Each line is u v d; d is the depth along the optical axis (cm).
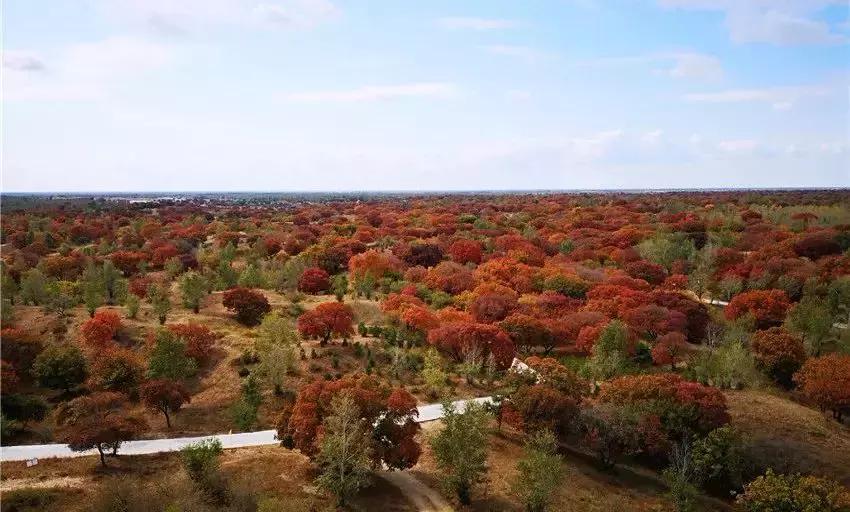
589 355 7312
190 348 6400
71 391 6122
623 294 8444
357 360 6806
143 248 12300
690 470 4572
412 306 7856
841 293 8250
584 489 4484
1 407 5212
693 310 7956
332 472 4150
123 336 7050
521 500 4181
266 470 4572
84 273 9175
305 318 6994
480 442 4300
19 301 8162
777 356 6512
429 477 4634
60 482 4241
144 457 4744
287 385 6147
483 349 6694
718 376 6356
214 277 9744
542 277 9762
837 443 5069
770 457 4659
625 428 4791
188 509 3775
